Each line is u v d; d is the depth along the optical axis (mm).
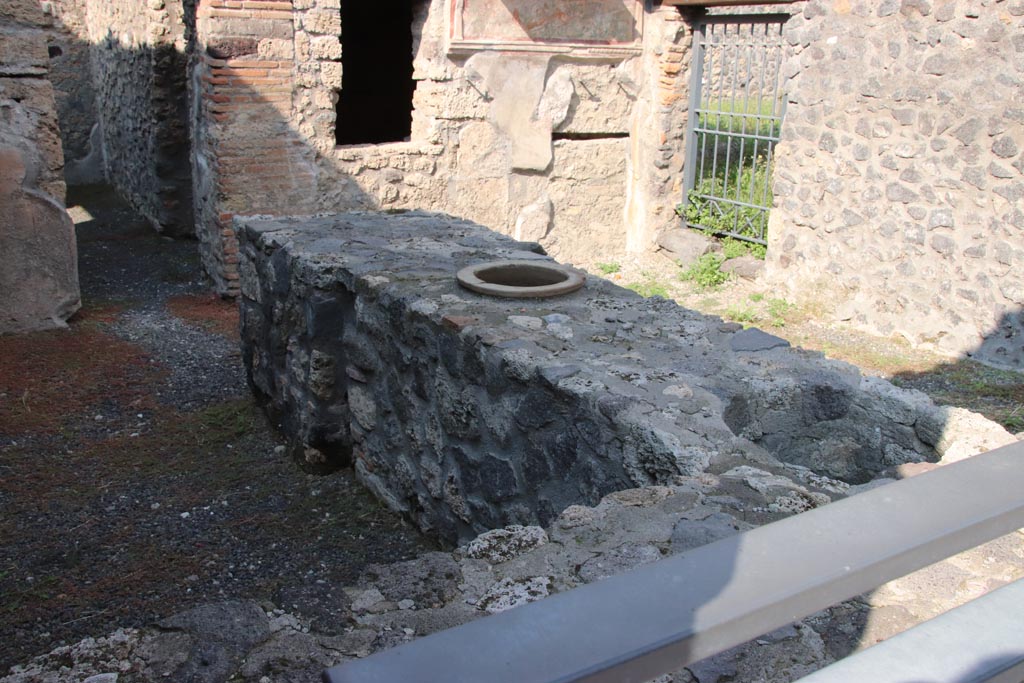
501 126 8297
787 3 7344
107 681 1887
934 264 6453
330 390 4469
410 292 3902
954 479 770
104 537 3912
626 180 9172
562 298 3926
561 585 2041
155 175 9578
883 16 6457
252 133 7180
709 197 8773
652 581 642
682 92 8688
